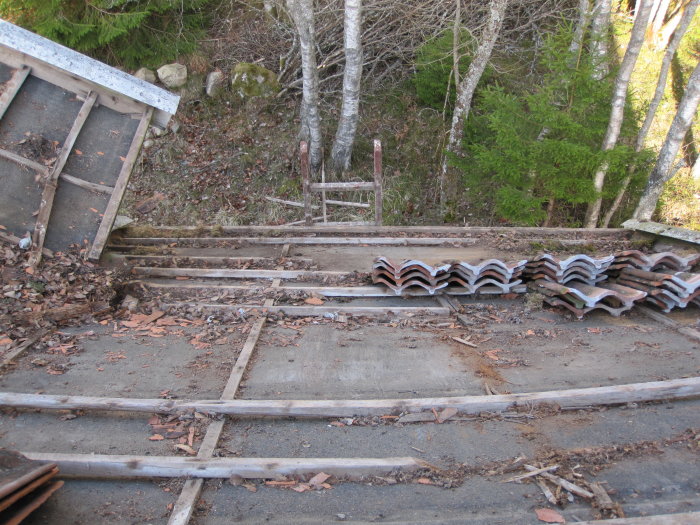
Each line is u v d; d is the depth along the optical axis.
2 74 5.20
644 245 7.17
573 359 4.38
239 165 11.81
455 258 6.31
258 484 2.93
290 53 12.39
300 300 5.41
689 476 3.04
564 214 10.91
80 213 5.48
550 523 2.70
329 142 12.05
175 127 12.05
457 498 2.87
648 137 11.77
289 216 11.20
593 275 5.77
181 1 12.12
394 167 11.95
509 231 7.71
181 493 2.81
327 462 3.01
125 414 3.46
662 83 9.76
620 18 13.09
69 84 5.28
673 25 12.79
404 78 13.34
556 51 8.82
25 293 4.80
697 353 4.48
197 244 7.03
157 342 4.49
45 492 2.64
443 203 11.30
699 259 6.10
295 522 2.70
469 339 4.77
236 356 4.29
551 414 3.60
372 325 5.02
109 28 11.22
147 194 11.32
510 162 8.97
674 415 3.61
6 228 5.24
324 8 11.66
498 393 3.83
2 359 3.96
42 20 11.33
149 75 12.24
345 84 10.55
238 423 3.44
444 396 3.79
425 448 3.25
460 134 10.68
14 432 3.23
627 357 4.42
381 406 3.51
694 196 11.11
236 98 12.49
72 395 3.57
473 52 10.88
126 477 2.94
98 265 5.51
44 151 5.28
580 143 8.96
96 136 5.43
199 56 12.60
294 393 3.76
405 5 11.59
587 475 3.04
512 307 5.56
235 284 5.71
